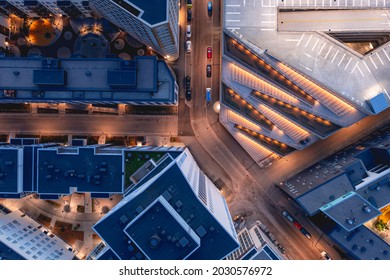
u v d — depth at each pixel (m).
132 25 80.88
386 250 87.00
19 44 99.44
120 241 72.62
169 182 70.38
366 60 84.62
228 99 93.12
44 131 101.62
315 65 84.69
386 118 98.94
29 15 97.44
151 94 84.44
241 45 86.94
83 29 98.50
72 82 83.81
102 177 87.31
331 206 83.44
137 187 84.06
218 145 101.12
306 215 99.75
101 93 84.25
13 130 101.88
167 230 67.00
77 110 100.75
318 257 101.19
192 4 97.88
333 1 84.44
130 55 98.75
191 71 99.44
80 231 102.81
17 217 97.25
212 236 70.75
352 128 99.81
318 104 87.25
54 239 100.19
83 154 87.25
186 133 100.94
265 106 91.19
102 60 83.44
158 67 84.38
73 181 87.69
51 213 103.06
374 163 91.56
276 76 86.75
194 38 98.56
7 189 87.69
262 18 84.62
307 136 93.38
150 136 101.19
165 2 70.25
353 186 84.62
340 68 84.62
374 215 82.94
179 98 100.12
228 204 102.06
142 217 67.38
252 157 98.44
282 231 101.69
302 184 90.94
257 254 83.12
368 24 84.44
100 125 101.12
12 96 84.06
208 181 95.81
